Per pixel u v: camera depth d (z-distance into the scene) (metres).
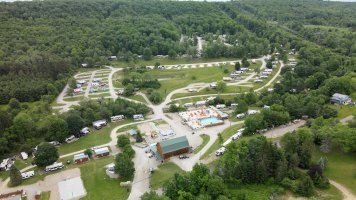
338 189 169.00
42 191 180.62
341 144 193.62
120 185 182.75
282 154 178.75
